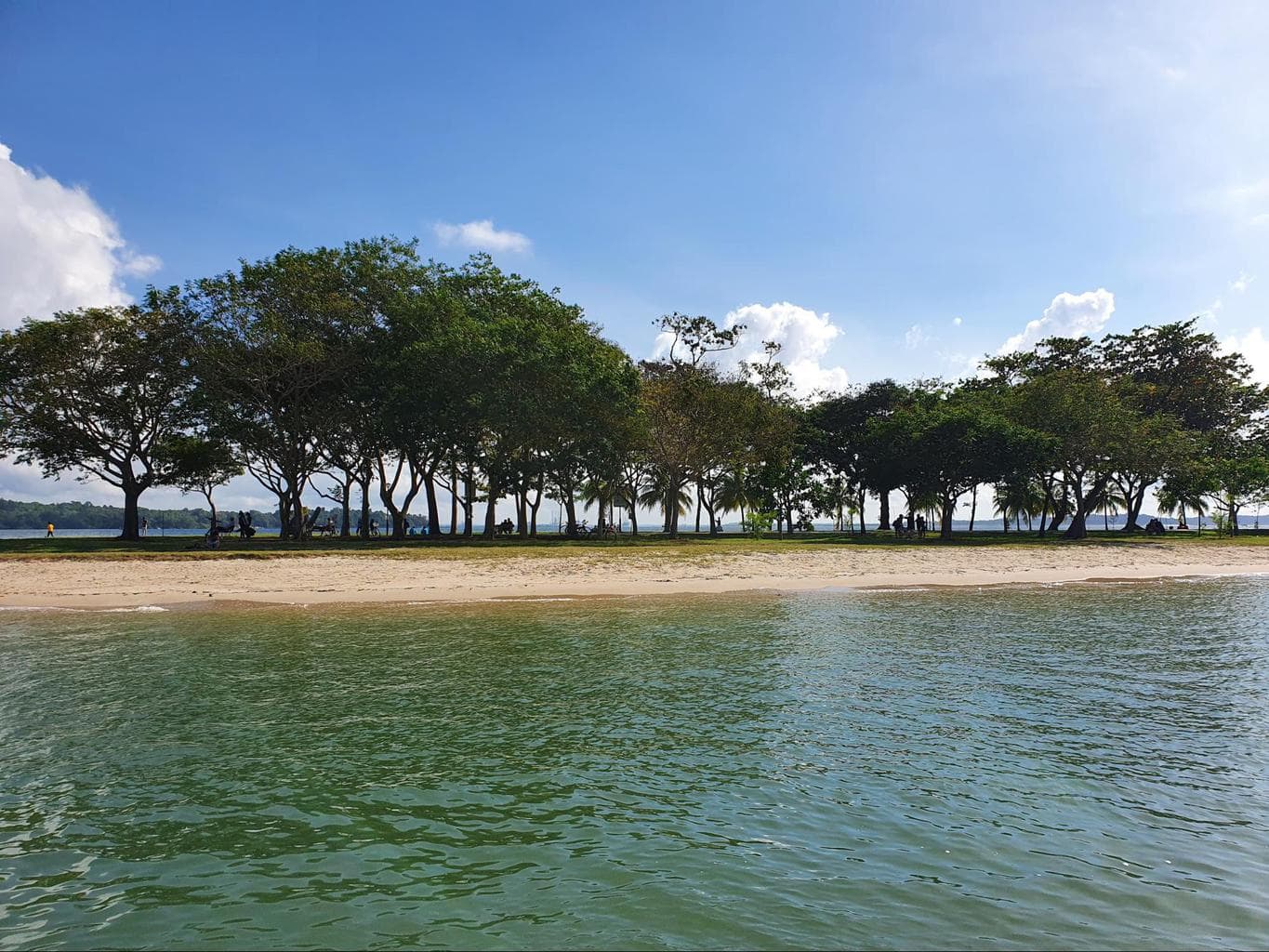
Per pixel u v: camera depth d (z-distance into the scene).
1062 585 28.25
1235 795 7.45
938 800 7.36
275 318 40.12
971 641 16.19
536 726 9.95
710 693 11.70
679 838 6.54
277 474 49.88
